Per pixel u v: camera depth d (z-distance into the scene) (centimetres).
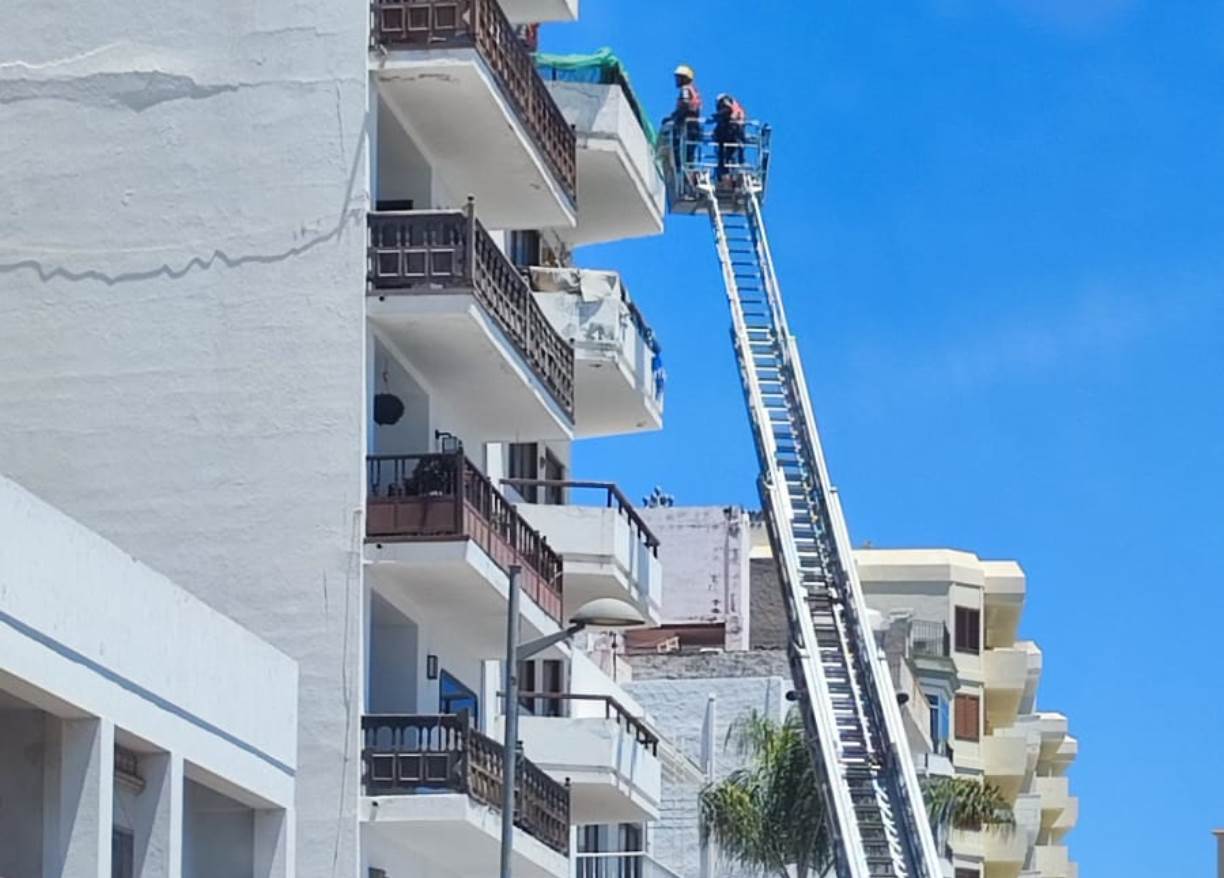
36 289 4834
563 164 5484
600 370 5838
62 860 3400
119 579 3516
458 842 4900
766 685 8794
